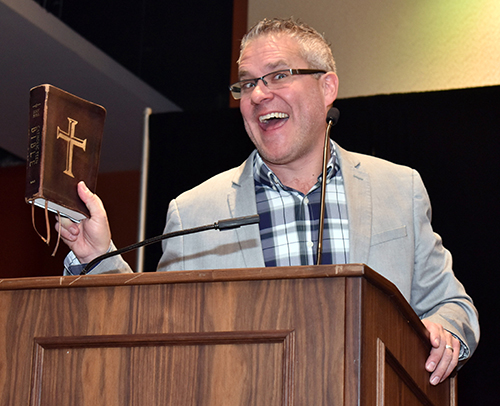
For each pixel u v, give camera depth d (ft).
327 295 3.05
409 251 5.36
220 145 11.73
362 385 2.93
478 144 10.23
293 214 5.65
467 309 5.13
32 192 4.13
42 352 3.40
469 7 11.00
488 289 9.71
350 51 11.43
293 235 5.57
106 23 14.42
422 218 5.60
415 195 5.70
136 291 3.34
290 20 5.99
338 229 5.54
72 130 4.42
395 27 11.28
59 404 3.30
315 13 11.66
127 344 3.28
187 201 5.82
